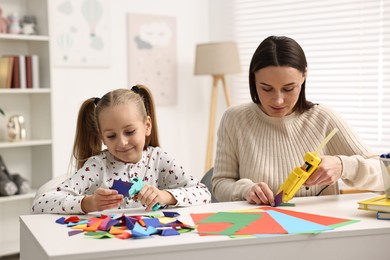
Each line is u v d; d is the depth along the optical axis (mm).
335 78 3766
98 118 1555
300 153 1796
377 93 3561
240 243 1175
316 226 1274
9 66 3268
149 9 4121
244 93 4328
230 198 1736
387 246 1282
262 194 1560
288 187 1529
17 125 3344
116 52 3965
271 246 1203
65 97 3727
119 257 1100
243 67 4312
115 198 1395
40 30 3381
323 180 1564
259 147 1816
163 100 4211
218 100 4477
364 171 1659
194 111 4410
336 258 1251
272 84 1596
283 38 1640
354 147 1784
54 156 3604
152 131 1760
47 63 3354
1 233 3465
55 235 1216
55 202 1454
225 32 4414
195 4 4406
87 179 1596
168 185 1715
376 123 3572
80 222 1336
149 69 4133
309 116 1826
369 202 1406
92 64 3826
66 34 3697
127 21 4004
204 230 1240
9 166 3475
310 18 3883
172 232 1206
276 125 1811
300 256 1227
